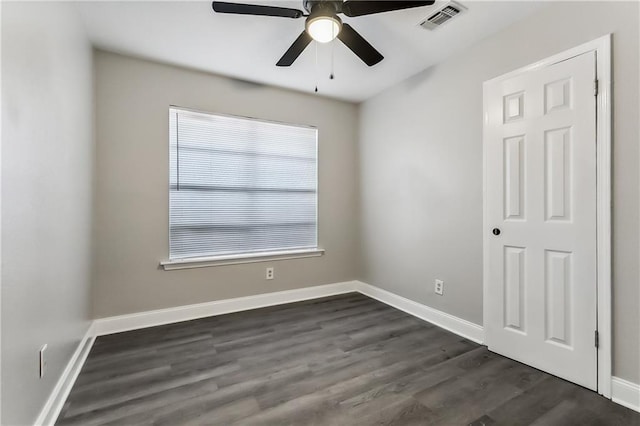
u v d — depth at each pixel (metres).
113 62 2.58
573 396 1.72
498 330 2.24
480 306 2.40
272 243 3.40
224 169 3.11
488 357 2.18
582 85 1.79
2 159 1.07
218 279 3.05
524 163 2.08
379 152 3.53
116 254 2.61
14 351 1.15
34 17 1.33
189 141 2.93
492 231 2.29
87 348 2.23
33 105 1.32
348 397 1.71
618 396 1.65
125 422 1.50
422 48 2.51
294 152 3.53
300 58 2.69
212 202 3.06
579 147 1.81
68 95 1.81
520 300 2.11
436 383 1.85
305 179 3.60
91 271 2.40
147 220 2.73
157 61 2.73
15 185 1.16
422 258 2.95
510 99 2.16
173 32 2.28
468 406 1.63
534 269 2.03
